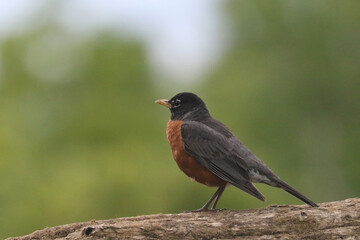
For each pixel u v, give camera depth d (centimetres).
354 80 1906
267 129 1873
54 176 1556
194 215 841
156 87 1797
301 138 1881
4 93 1728
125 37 1808
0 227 1459
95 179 1510
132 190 1501
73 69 1756
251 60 1938
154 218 833
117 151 1605
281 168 1836
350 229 827
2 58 1750
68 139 1677
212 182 995
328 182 1869
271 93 1895
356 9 1925
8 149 1602
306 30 1920
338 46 1916
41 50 1762
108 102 1728
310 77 1911
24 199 1500
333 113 1912
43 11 1803
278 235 816
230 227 814
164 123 1733
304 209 851
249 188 934
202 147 992
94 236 770
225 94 1891
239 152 988
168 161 1588
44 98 1720
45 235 813
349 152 1880
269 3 1938
